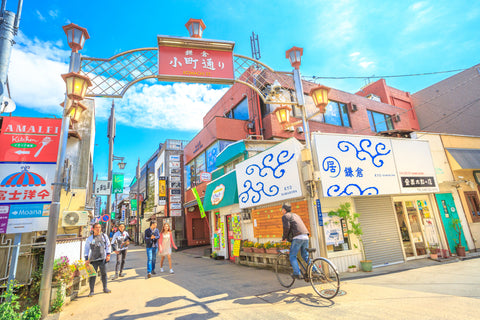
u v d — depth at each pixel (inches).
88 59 227.1
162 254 352.5
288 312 161.6
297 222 215.3
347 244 291.1
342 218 297.0
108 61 232.2
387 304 163.0
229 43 259.3
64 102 215.9
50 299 198.4
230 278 283.6
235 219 429.4
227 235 464.1
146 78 238.1
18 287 233.8
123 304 207.5
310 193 266.7
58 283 205.2
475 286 191.9
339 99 630.5
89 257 245.6
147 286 270.1
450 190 384.2
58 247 248.8
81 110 228.7
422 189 328.8
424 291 187.8
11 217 263.3
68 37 221.9
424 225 351.9
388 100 768.3
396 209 345.4
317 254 265.3
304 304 175.0
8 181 271.1
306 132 281.0
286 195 301.9
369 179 298.8
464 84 673.0
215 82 258.8
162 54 244.7
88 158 364.8
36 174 280.4
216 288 239.1
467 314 137.7
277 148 323.9
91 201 522.0
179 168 834.8
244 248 373.1
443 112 718.5
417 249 337.7
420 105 724.7
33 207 271.6
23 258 254.7
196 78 248.4
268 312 164.2
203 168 661.3
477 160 418.0
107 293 250.4
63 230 311.6
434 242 349.7
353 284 219.8
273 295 201.6
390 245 312.8
